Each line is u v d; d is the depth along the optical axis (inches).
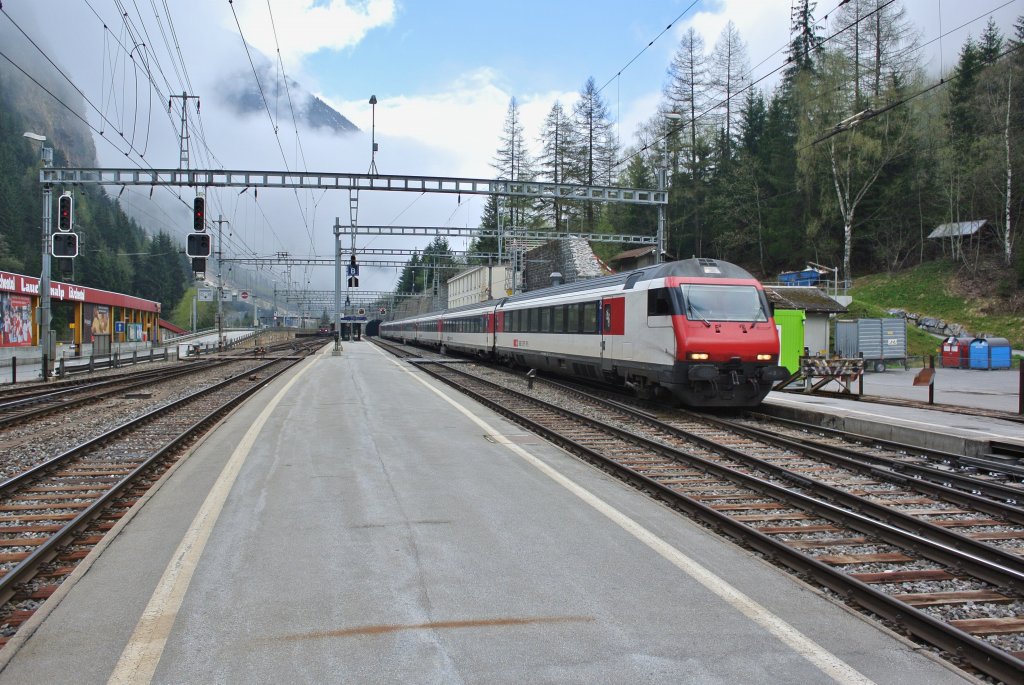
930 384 641.6
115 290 3678.6
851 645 164.2
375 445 420.8
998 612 194.4
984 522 289.6
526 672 147.8
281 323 4387.3
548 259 2178.9
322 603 183.3
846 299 1413.6
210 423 521.0
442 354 1846.7
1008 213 1678.2
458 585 197.2
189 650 156.6
